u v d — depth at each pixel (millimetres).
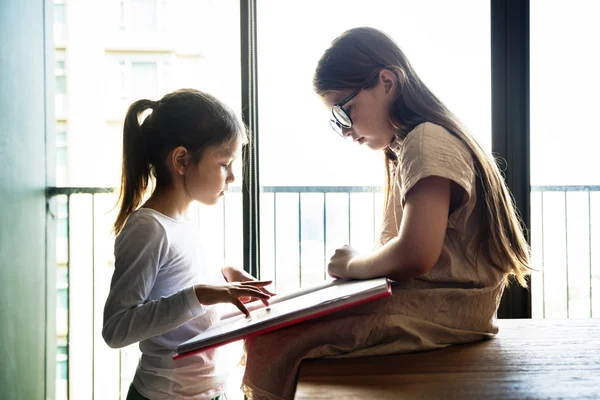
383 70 1091
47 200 1970
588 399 718
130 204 1294
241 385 1019
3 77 1650
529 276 1788
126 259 1136
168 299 1085
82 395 2641
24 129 1787
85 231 2498
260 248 1908
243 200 1853
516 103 1793
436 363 896
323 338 966
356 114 1108
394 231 1108
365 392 752
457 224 1004
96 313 2619
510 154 1801
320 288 1137
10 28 1694
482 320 1044
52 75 2006
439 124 1051
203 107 1264
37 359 1872
